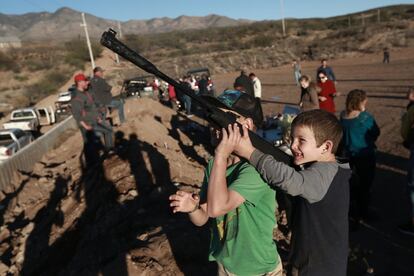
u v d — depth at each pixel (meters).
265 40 65.00
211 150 10.13
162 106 16.92
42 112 24.36
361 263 4.68
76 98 8.91
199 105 1.75
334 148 1.88
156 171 6.88
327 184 1.77
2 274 6.00
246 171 1.85
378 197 6.52
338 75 26.80
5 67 54.56
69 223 6.74
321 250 1.80
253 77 13.70
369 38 49.84
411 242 5.12
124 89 23.58
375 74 24.70
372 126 5.20
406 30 51.84
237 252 2.05
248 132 1.78
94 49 62.53
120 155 7.87
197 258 4.10
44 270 5.83
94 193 7.11
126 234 4.96
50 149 14.70
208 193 1.74
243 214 1.98
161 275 3.85
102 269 4.10
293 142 1.90
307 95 7.45
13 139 16.41
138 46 73.31
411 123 4.98
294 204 1.94
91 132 9.13
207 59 52.84
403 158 8.24
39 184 10.26
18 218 8.84
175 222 4.90
